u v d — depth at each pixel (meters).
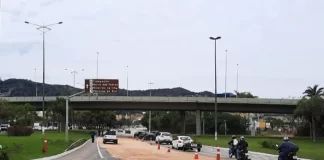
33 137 52.12
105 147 45.66
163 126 149.12
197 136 88.62
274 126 176.00
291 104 92.12
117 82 61.56
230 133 132.62
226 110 98.00
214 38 68.81
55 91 169.50
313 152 40.50
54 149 35.09
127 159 28.73
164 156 32.47
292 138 87.38
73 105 102.00
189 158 30.36
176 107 98.56
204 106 97.12
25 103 106.62
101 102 100.38
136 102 98.56
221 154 37.31
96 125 154.12
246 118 145.50
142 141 68.62
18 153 28.58
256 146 49.97
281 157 17.88
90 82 60.81
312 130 85.00
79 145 46.59
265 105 94.75
